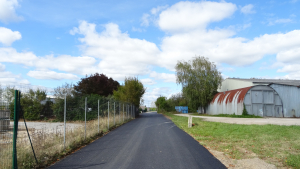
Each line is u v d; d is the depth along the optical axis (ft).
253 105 87.61
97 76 114.21
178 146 26.68
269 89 88.69
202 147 26.00
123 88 114.52
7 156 15.99
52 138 23.80
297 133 31.07
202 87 131.54
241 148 24.88
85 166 18.26
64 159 20.86
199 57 135.23
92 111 53.57
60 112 32.60
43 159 19.69
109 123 50.11
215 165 18.17
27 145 19.75
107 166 18.12
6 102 16.66
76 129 30.99
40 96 25.89
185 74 133.18
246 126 42.70
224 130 39.91
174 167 17.62
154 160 19.89
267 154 21.44
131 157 21.12
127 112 84.58
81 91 106.32
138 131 43.21
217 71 132.05
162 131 43.06
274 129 35.78
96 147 26.73
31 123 25.61
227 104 103.71
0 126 16.12
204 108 144.56
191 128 46.26
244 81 113.39
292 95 90.02
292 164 17.76
